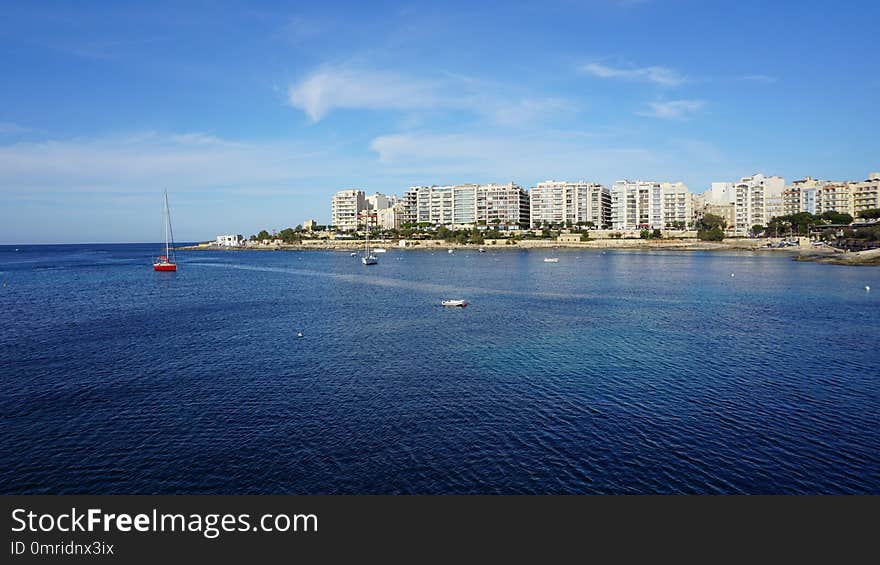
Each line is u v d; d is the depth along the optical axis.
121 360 61.44
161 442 39.94
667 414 44.16
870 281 136.50
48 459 37.75
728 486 34.03
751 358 60.72
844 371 55.28
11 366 59.00
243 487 34.47
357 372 56.28
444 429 41.53
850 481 34.47
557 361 60.06
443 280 154.25
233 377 54.69
